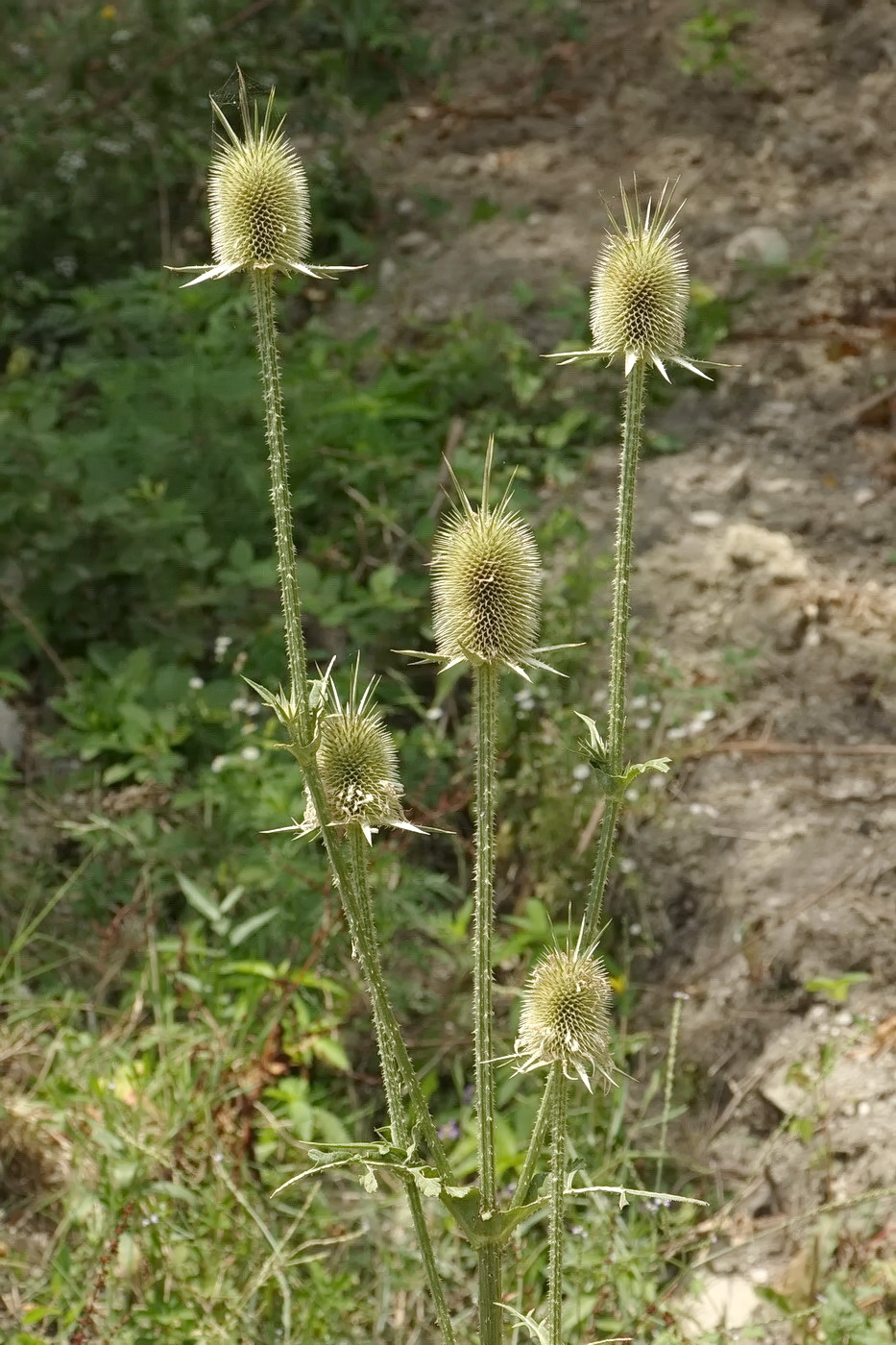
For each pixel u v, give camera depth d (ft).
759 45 10.95
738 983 5.24
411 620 6.55
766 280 8.75
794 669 6.39
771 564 6.71
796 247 9.06
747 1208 4.84
